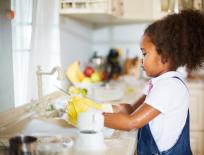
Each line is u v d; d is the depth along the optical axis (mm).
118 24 3240
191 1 2740
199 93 2760
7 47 1434
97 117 1105
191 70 1319
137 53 3229
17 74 1549
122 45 3250
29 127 1380
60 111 1604
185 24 1246
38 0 1744
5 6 1400
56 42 2139
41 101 1612
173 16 1287
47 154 968
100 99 2010
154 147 1255
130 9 2846
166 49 1242
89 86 2189
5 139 1166
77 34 2662
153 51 1271
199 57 1273
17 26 1537
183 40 1232
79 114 1123
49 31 1985
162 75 1257
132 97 2178
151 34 1278
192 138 2824
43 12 1845
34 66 1720
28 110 1621
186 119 1288
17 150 917
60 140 1123
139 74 2977
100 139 1096
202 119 2785
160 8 2820
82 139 1086
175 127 1239
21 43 1584
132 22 3199
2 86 1391
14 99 1518
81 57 2814
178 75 1267
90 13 2143
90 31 3166
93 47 3285
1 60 1375
